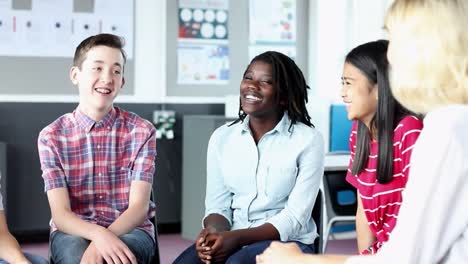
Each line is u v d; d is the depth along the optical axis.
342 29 6.12
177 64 5.76
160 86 5.73
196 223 5.43
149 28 5.66
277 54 2.57
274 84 2.51
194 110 5.84
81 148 2.47
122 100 5.61
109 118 2.50
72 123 2.49
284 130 2.53
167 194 5.79
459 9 1.37
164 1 5.69
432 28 1.37
